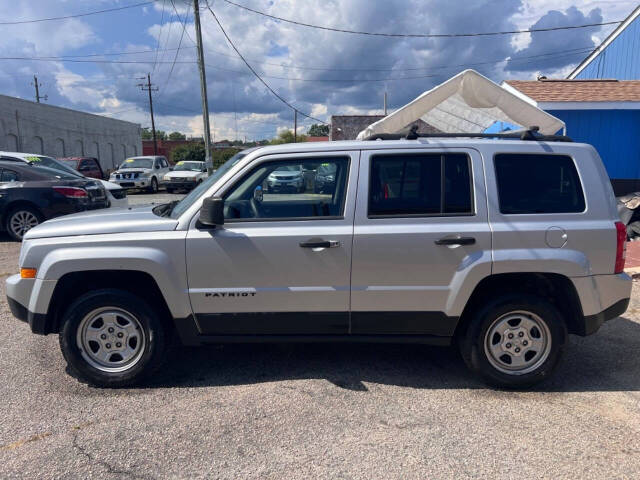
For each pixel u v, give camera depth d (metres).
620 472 2.84
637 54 14.63
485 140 3.88
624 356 4.52
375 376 4.07
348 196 3.74
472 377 4.07
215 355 4.49
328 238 3.68
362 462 2.92
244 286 3.74
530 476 2.80
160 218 3.92
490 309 3.72
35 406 3.57
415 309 3.76
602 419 3.42
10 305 3.91
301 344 4.74
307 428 3.28
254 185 3.82
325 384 3.92
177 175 23.34
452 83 6.05
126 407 3.56
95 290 3.80
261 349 4.61
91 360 3.84
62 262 3.68
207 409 3.53
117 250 3.69
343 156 3.80
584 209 3.77
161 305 3.94
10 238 10.08
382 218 3.72
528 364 3.81
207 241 3.70
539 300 3.71
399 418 3.41
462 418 3.42
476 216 3.72
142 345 3.81
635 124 11.96
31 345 4.68
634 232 9.52
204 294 3.74
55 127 33.38
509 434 3.22
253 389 3.83
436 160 3.79
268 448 3.06
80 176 11.26
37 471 2.84
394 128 6.32
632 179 12.14
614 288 3.78
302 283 3.73
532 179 3.81
